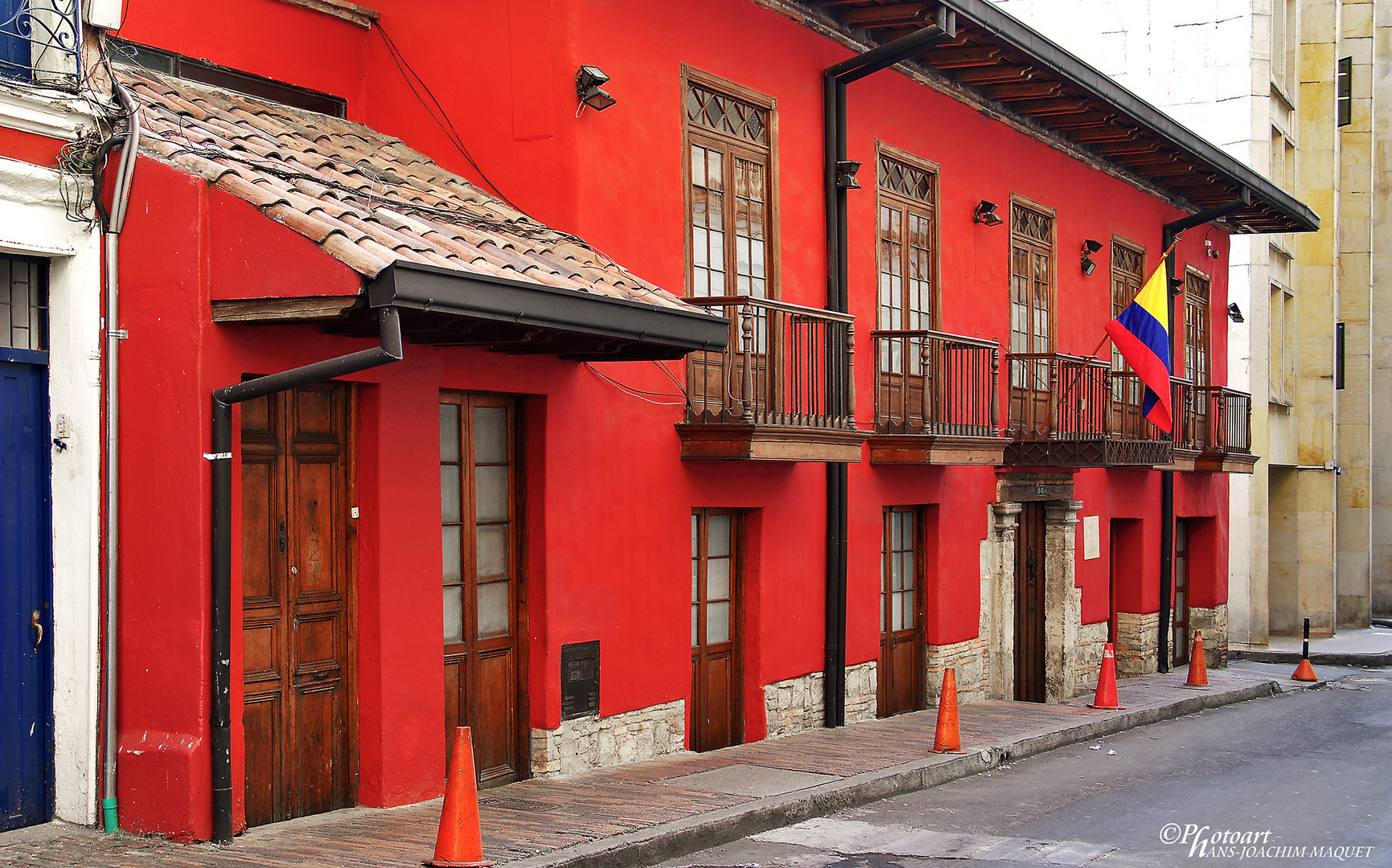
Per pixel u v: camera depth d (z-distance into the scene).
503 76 9.52
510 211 9.18
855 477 12.55
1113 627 18.95
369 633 7.78
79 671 6.88
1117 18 24.83
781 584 11.42
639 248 9.80
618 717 9.64
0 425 6.77
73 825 6.88
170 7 8.84
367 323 7.16
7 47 6.84
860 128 12.58
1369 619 29.09
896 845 7.88
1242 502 23.84
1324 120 27.55
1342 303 29.44
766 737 11.20
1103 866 7.40
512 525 9.12
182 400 6.80
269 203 6.70
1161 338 15.59
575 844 7.03
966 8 11.85
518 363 8.78
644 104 9.89
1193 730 13.94
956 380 13.69
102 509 6.94
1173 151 17.64
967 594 14.53
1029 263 15.95
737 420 10.10
